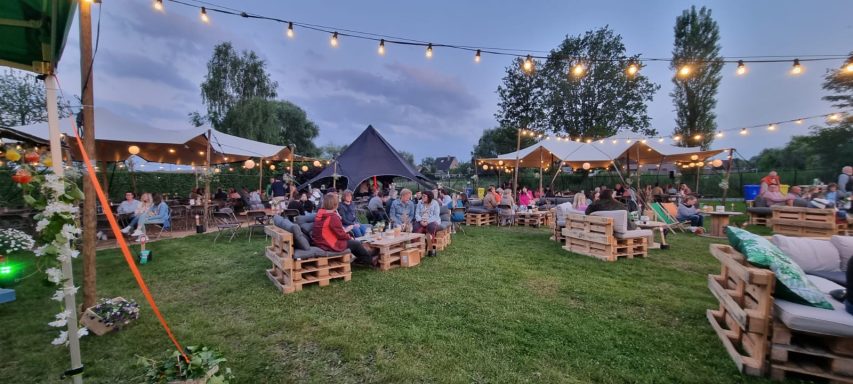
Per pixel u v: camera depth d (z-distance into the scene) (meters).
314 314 3.83
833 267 3.90
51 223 2.02
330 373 2.71
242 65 26.09
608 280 5.07
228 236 8.88
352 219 7.30
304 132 35.19
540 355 2.94
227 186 17.98
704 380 2.59
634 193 12.15
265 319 3.70
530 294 4.48
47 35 2.13
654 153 14.21
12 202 9.39
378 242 5.65
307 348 3.10
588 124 26.69
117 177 13.98
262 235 9.08
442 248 7.29
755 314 2.64
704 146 26.34
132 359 2.93
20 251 6.39
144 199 8.25
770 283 2.60
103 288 4.74
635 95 25.97
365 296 4.41
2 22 2.07
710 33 25.98
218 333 3.39
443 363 2.81
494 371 2.70
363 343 3.15
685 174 24.84
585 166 14.08
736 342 3.03
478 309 3.96
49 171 2.11
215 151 11.95
